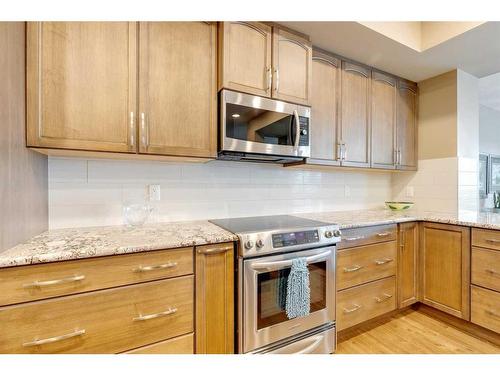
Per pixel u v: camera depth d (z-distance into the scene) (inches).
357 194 109.7
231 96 62.3
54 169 60.6
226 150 62.0
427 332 78.0
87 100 50.1
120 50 52.8
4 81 38.9
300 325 61.9
